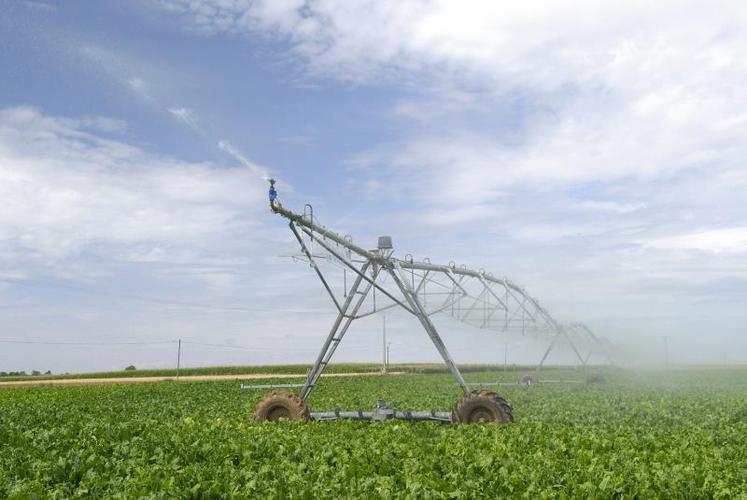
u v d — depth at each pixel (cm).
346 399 3247
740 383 5294
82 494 1144
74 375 7669
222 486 1141
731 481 1195
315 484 1148
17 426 2092
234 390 4062
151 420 2088
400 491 1104
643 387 4306
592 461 1290
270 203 1903
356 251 2183
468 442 1512
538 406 2733
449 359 2128
